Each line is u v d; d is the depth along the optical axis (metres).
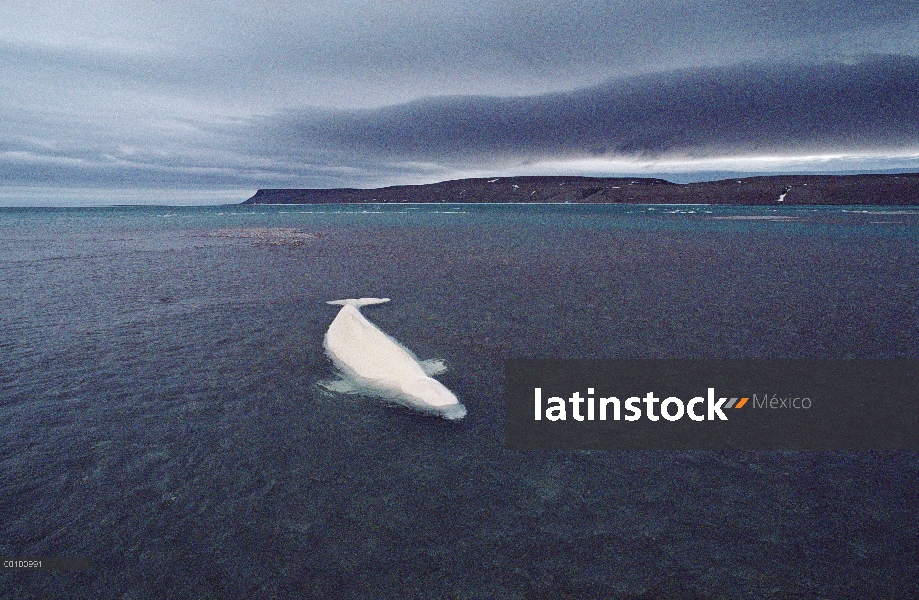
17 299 14.59
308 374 8.78
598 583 4.21
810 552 4.56
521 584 4.20
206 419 7.11
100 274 19.09
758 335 10.96
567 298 14.66
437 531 4.84
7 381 8.39
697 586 4.18
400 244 30.30
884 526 4.91
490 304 13.94
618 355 9.81
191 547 4.64
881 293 14.98
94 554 4.55
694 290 15.66
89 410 7.36
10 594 4.10
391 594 4.10
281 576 4.30
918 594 4.09
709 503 5.30
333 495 5.41
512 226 46.59
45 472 5.80
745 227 42.22
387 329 11.52
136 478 5.70
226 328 11.61
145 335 11.02
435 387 7.64
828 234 34.47
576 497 5.40
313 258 23.80
